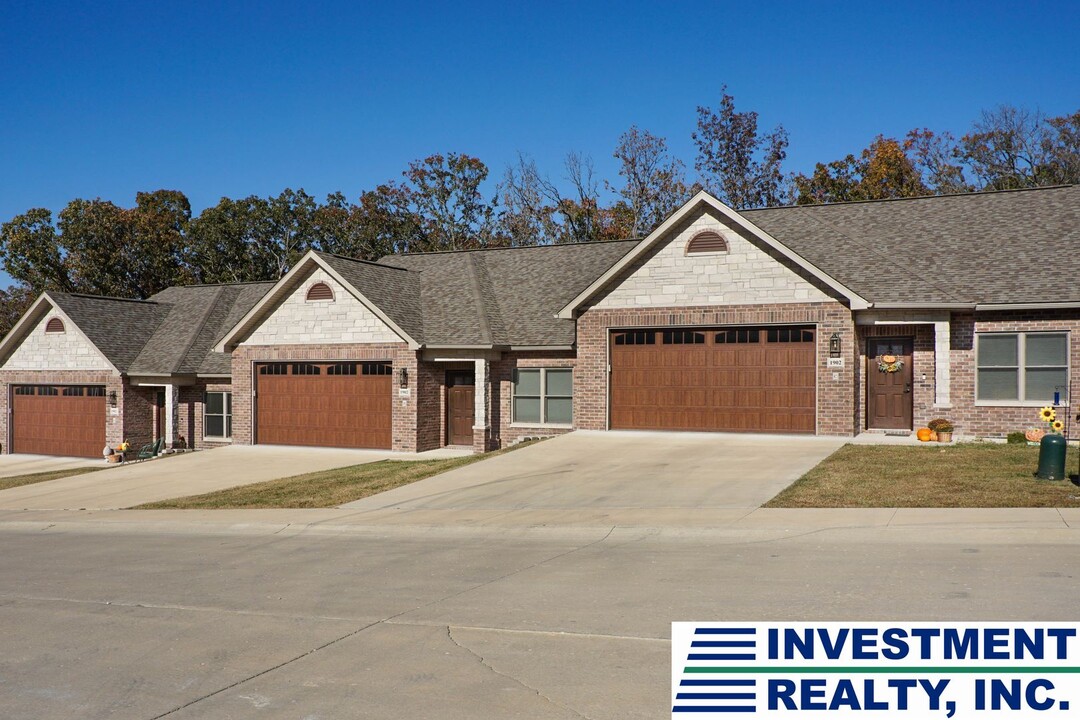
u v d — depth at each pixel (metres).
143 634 8.72
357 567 11.51
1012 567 9.54
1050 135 49.41
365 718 6.30
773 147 52.41
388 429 26.70
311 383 27.92
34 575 12.04
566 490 16.45
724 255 22.34
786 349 21.97
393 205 58.59
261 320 28.42
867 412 22.36
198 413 31.61
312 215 56.75
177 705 6.69
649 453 20.12
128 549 13.99
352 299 26.95
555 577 10.30
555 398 25.81
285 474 22.61
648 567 10.55
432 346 25.84
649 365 23.38
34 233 51.53
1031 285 20.66
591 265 28.55
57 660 7.96
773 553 10.92
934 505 13.05
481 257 31.00
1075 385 20.27
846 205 26.00
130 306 34.59
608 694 6.60
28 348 33.66
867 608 8.27
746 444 20.77
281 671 7.40
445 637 8.14
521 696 6.61
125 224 52.31
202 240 54.62
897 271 22.03
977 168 50.56
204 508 17.75
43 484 23.94
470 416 27.06
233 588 10.60
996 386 21.05
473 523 14.16
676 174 52.03
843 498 13.98
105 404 32.22
